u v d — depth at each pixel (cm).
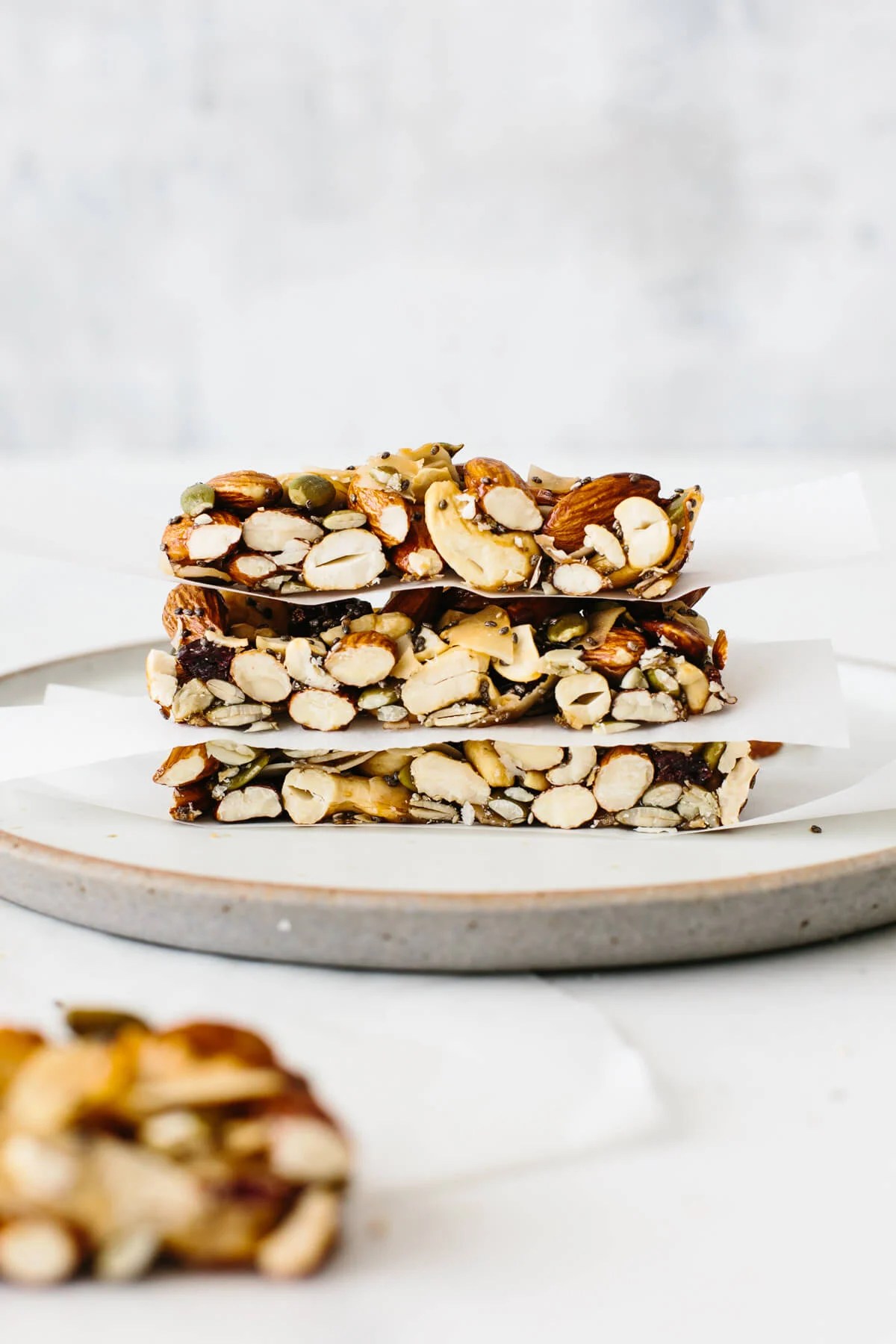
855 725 53
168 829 46
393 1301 34
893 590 73
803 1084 38
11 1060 34
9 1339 33
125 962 41
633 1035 39
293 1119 33
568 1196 36
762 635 66
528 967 41
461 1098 37
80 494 52
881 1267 34
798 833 46
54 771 47
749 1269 34
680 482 87
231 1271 34
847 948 42
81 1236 33
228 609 47
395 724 47
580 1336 33
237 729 47
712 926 41
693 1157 36
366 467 47
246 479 46
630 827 47
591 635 47
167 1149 33
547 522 46
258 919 41
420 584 46
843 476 50
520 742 46
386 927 40
